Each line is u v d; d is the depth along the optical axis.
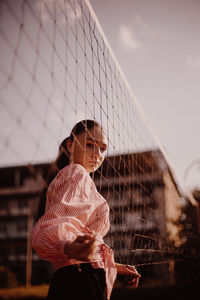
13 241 30.02
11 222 30.67
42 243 1.16
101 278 1.30
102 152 1.71
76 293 1.22
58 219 1.21
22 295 15.87
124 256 1.87
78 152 1.62
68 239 1.15
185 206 6.30
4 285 19.97
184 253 5.66
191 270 6.53
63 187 1.31
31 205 25.88
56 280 1.25
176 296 7.40
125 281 1.78
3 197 31.08
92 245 1.06
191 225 6.23
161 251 3.25
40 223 1.22
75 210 1.28
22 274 28.22
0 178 32.84
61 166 1.62
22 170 31.61
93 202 1.41
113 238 1.76
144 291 8.88
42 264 28.22
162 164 4.11
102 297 1.29
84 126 1.54
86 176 1.39
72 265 1.25
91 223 1.38
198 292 6.98
